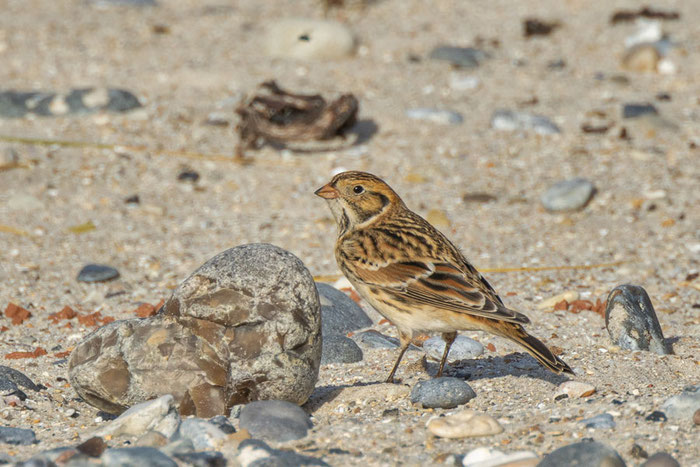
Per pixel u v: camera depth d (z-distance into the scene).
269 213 14.33
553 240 13.31
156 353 7.48
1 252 12.70
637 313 9.45
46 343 10.01
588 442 6.46
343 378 8.91
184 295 7.56
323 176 15.48
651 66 19.92
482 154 16.16
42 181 14.87
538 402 7.75
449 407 7.73
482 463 6.26
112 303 11.32
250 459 6.37
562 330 10.01
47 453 6.48
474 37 22.11
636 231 13.47
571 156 16.03
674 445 6.52
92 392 7.50
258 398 7.48
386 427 7.16
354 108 16.47
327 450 6.71
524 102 18.19
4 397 8.09
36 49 20.50
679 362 8.85
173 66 19.81
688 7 24.03
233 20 23.27
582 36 22.19
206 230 13.75
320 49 20.47
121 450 6.34
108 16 23.31
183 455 6.38
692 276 11.78
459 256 8.40
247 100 16.09
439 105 18.09
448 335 8.66
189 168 15.66
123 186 14.98
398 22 23.27
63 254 12.80
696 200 14.34
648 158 15.81
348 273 8.57
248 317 7.45
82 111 17.20
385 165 15.74
